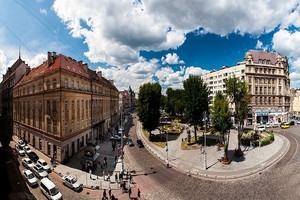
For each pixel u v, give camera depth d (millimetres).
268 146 37500
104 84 57688
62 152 30625
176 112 79500
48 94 33469
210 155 34031
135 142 46281
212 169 28203
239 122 33375
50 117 32781
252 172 26406
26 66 50719
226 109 29688
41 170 25516
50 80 32906
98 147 39000
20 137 48312
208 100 41375
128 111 140000
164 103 89438
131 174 26969
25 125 44344
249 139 39156
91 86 44875
